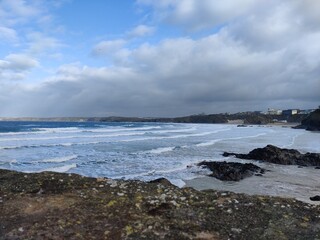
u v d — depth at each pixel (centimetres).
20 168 2552
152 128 10569
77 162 2920
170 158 3325
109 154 3522
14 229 695
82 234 682
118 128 9912
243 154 3644
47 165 2719
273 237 698
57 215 767
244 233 713
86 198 883
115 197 896
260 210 837
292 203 899
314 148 4991
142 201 877
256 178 2469
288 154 3434
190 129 10769
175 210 825
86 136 5984
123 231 702
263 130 11381
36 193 920
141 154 3566
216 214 809
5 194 904
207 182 2270
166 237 684
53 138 5353
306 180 2442
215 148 4522
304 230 735
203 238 685
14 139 4900
